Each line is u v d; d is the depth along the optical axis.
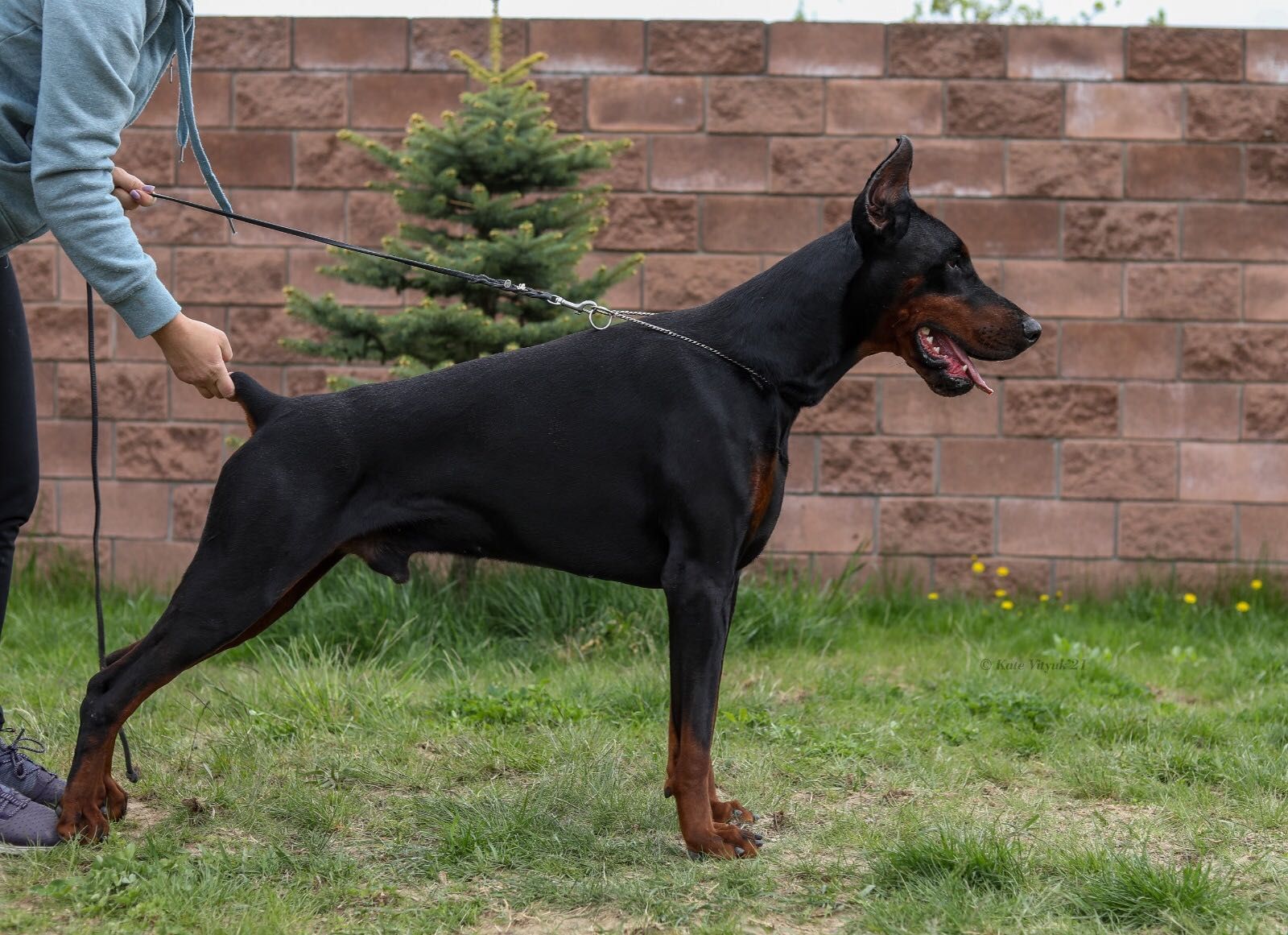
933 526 6.89
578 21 6.79
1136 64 6.79
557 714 4.53
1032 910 2.86
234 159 6.85
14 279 3.32
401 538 3.24
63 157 2.79
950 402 6.85
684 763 3.18
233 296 6.88
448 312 5.55
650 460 3.21
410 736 4.27
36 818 3.14
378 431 3.18
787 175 6.84
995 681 5.17
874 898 2.96
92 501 6.96
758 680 5.20
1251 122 6.80
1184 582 6.91
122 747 4.02
